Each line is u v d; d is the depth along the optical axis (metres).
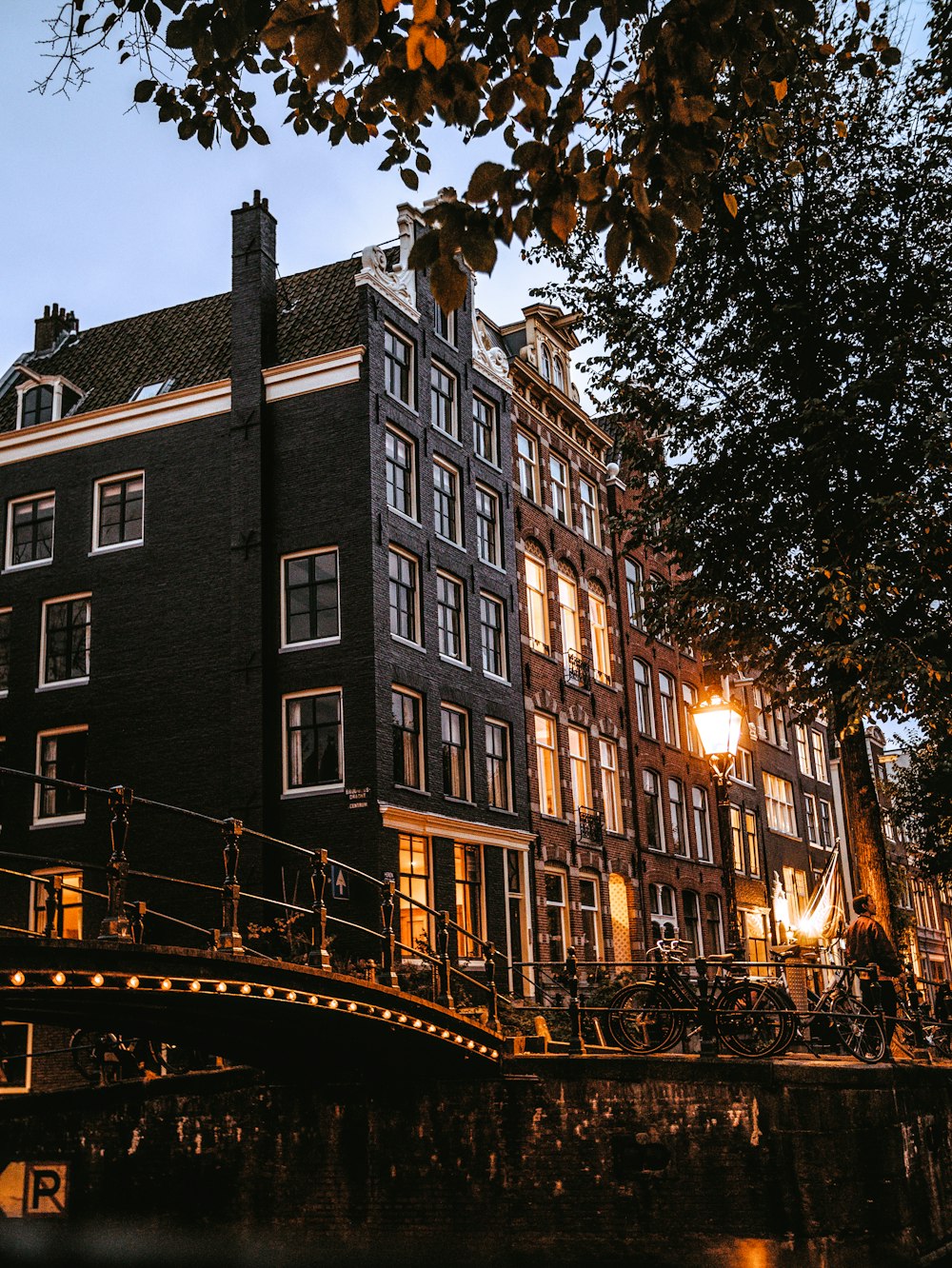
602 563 33.50
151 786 24.03
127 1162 16.25
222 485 24.88
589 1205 14.72
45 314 30.72
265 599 23.89
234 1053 15.30
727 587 19.36
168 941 22.97
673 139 5.91
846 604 16.64
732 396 19.23
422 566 25.03
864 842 17.88
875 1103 13.73
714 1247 14.04
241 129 7.75
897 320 17.94
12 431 27.27
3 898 24.77
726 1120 14.32
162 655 24.64
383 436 24.44
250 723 23.16
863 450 17.84
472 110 5.66
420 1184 15.41
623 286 19.94
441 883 23.69
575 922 28.33
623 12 5.67
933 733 19.11
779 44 6.32
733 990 15.02
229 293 28.77
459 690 25.47
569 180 5.88
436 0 5.51
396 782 23.19
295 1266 15.49
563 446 32.38
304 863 22.39
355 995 13.87
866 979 15.00
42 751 25.58
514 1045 16.64
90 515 26.17
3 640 26.56
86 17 7.03
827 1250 13.55
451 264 5.59
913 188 17.77
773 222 18.25
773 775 44.94
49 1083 22.41
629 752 32.88
